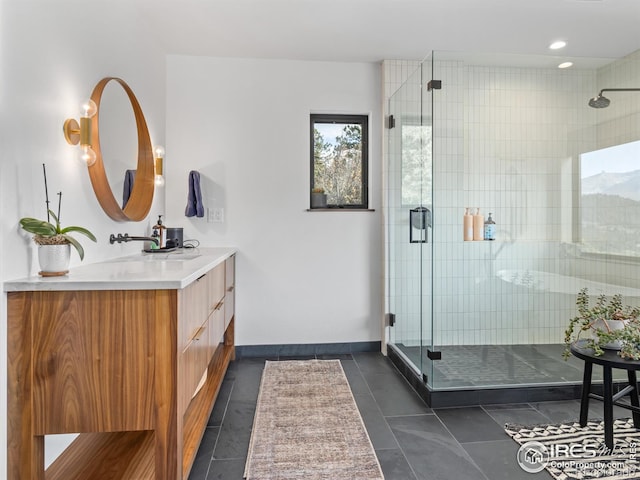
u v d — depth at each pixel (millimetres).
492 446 1835
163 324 1383
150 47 2758
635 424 1980
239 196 3197
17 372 1341
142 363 1382
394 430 1994
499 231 2590
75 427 1368
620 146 2656
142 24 2592
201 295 1806
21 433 1346
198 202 3037
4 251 1326
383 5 2389
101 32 2016
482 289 2545
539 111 2594
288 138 3229
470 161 2545
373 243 3318
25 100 1437
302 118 3238
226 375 2770
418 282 2680
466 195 2549
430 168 2523
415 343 2699
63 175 1688
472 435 1938
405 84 2920
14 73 1375
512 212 2602
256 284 3221
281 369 2887
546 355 2607
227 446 1845
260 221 3217
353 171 3371
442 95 2508
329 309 3285
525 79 2572
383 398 2398
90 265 1842
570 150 2627
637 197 2689
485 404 2305
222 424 2061
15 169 1383
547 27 2654
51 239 1446
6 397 1323
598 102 2629
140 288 1357
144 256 2344
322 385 2580
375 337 3326
